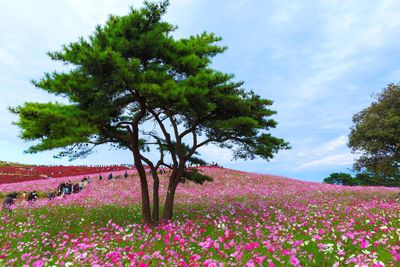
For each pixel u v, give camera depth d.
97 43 14.61
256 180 40.34
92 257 8.45
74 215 19.23
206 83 14.98
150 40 14.64
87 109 15.02
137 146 16.69
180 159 17.48
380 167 28.23
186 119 18.78
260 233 10.66
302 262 7.79
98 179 40.28
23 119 14.82
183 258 8.27
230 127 15.90
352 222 12.37
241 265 7.35
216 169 45.53
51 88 14.65
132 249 9.69
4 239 12.79
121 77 13.91
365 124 28.09
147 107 16.23
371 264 6.82
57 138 14.62
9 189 36.25
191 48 16.59
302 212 16.69
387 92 28.12
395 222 12.37
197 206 21.95
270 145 17.39
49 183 39.41
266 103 17.88
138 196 28.61
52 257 9.48
